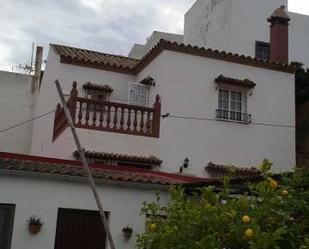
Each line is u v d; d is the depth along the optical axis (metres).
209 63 18.75
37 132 23.41
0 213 11.62
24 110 25.75
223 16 24.06
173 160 17.47
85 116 16.84
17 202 11.63
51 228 11.79
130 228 12.35
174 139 17.62
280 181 7.14
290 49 24.27
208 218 5.91
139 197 12.62
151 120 17.53
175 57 18.30
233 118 18.73
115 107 17.11
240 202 5.91
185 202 6.53
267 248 5.29
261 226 5.77
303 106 20.92
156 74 18.58
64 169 12.30
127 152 16.91
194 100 18.25
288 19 21.03
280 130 19.39
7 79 25.81
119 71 20.48
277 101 19.59
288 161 19.22
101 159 16.41
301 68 21.62
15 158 13.71
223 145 18.33
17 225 11.56
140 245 6.87
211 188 6.29
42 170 11.76
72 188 12.12
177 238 5.98
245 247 5.62
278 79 19.80
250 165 18.58
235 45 23.31
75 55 20.25
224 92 18.89
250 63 19.38
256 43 23.66
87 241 12.20
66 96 19.31
